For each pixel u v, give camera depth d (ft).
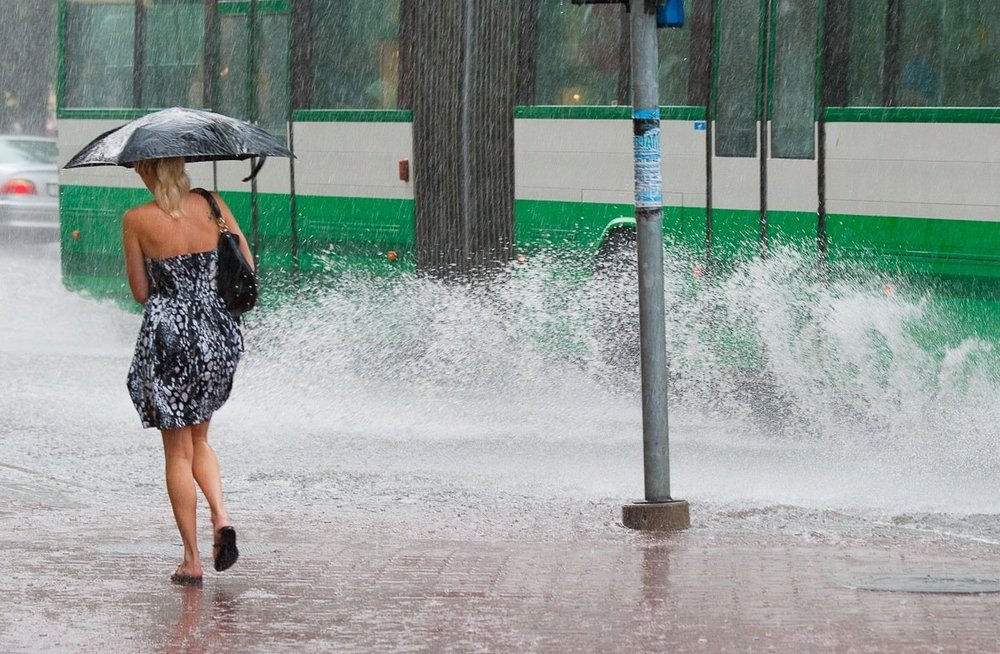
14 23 326.85
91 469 86.74
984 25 90.43
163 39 140.56
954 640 48.06
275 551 63.16
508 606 52.90
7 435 98.02
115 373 126.93
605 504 75.31
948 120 91.76
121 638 48.91
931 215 92.68
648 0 67.67
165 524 69.67
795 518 71.26
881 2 94.58
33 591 55.62
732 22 102.22
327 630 49.85
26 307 175.01
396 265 122.52
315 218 128.26
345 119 126.21
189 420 57.16
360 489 80.89
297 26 129.49
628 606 52.75
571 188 111.75
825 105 96.94
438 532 67.87
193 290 58.03
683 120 104.58
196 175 137.69
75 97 148.97
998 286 90.02
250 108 133.39
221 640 48.65
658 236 68.74
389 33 122.93
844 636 48.62
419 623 50.67
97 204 148.25
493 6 116.26
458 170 118.11
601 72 110.01
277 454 93.20
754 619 50.85
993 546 64.49
